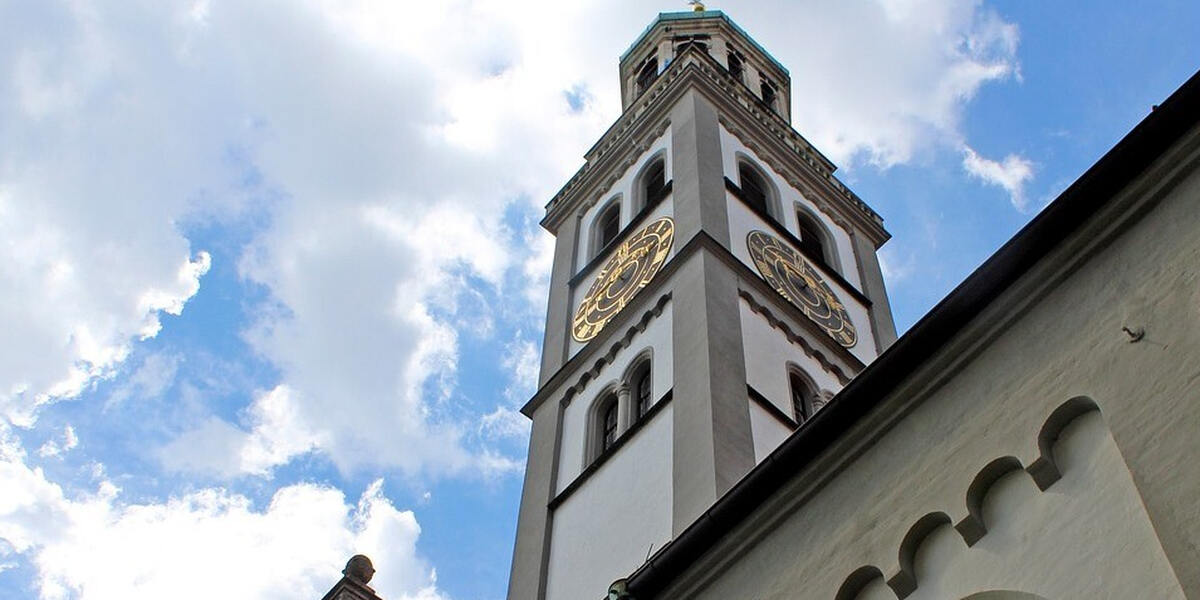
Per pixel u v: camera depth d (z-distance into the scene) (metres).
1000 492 14.13
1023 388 14.47
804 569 15.95
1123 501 12.68
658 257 35.53
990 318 15.38
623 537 27.28
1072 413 13.69
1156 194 14.34
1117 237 14.52
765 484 17.17
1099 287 14.36
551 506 30.81
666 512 26.41
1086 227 14.78
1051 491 13.51
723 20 56.16
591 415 32.50
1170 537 11.70
